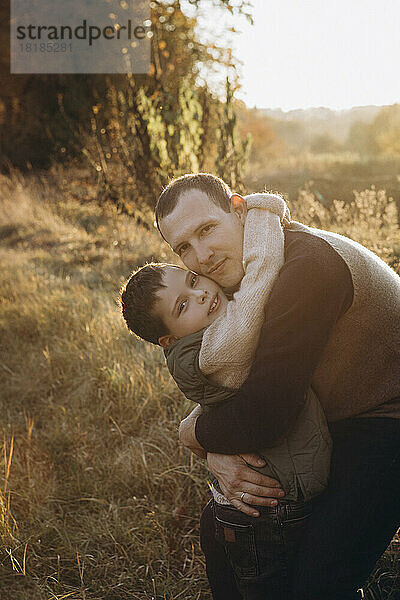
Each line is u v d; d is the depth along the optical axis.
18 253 7.23
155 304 1.84
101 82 11.94
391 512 1.74
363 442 1.76
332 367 1.74
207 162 7.50
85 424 3.61
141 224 7.55
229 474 1.78
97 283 5.96
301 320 1.60
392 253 5.26
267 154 19.00
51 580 2.50
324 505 1.75
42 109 12.65
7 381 4.30
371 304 1.70
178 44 10.61
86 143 11.11
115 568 2.57
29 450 3.38
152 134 7.30
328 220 6.52
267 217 1.75
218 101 8.19
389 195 9.55
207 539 2.04
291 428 1.73
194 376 1.76
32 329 4.92
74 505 2.96
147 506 2.89
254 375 1.62
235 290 1.87
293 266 1.63
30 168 12.52
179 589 2.45
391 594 2.27
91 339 4.46
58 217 8.82
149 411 3.57
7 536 2.59
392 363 1.76
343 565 1.70
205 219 1.76
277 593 1.83
